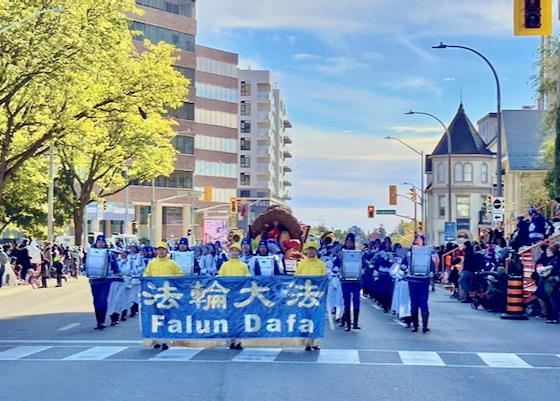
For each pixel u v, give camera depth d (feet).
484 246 107.86
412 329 64.95
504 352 50.80
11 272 125.39
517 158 199.62
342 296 65.41
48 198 162.09
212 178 334.44
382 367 43.86
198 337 51.88
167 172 184.03
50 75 109.09
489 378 40.52
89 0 114.42
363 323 69.92
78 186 241.35
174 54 298.97
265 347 51.90
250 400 34.17
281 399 34.42
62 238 229.86
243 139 440.04
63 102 120.06
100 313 64.69
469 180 265.54
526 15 58.70
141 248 81.35
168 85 139.95
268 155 439.63
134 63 135.85
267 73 440.45
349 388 37.19
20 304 94.79
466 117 270.87
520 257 86.84
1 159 123.65
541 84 145.18
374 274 82.99
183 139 307.17
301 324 51.72
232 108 345.10
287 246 98.84
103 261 64.85
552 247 75.25
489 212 155.12
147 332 51.85
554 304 72.38
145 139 160.76
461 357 48.24
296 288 51.88
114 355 48.39
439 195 269.03
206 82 331.57
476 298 88.94
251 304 51.96
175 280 51.96
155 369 42.68
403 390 36.81
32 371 41.96
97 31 113.70
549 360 47.29
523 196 198.29
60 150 164.55
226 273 53.42
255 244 100.07
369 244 100.83
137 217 295.28
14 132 123.85
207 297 51.96
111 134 158.10
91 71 113.29
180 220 308.19
